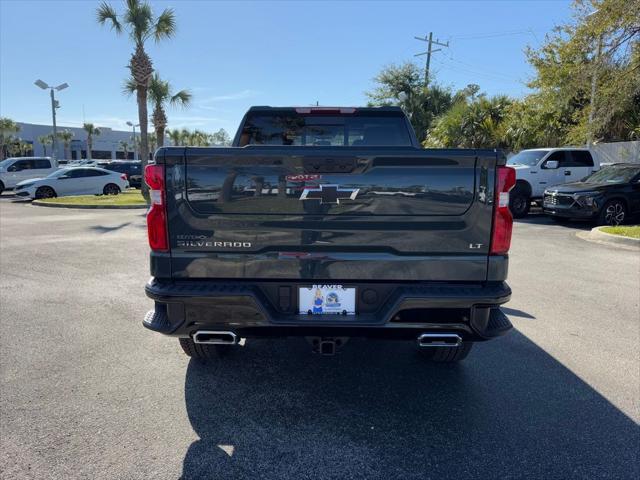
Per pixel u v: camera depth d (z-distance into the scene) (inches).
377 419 124.0
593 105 561.3
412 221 114.7
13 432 116.0
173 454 108.3
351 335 118.0
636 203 490.6
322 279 117.3
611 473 102.4
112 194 890.7
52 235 423.8
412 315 115.5
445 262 115.8
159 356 162.4
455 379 147.2
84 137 3164.4
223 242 116.4
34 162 1022.4
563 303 225.3
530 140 831.7
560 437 115.8
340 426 120.6
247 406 130.1
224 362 158.7
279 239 116.0
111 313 206.5
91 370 150.8
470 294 113.4
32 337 178.1
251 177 114.0
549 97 762.2
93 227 478.9
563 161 582.6
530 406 130.7
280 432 117.6
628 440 114.7
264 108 181.0
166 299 114.9
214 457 107.3
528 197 575.5
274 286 117.6
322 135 186.7
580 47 585.9
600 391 139.5
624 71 510.6
